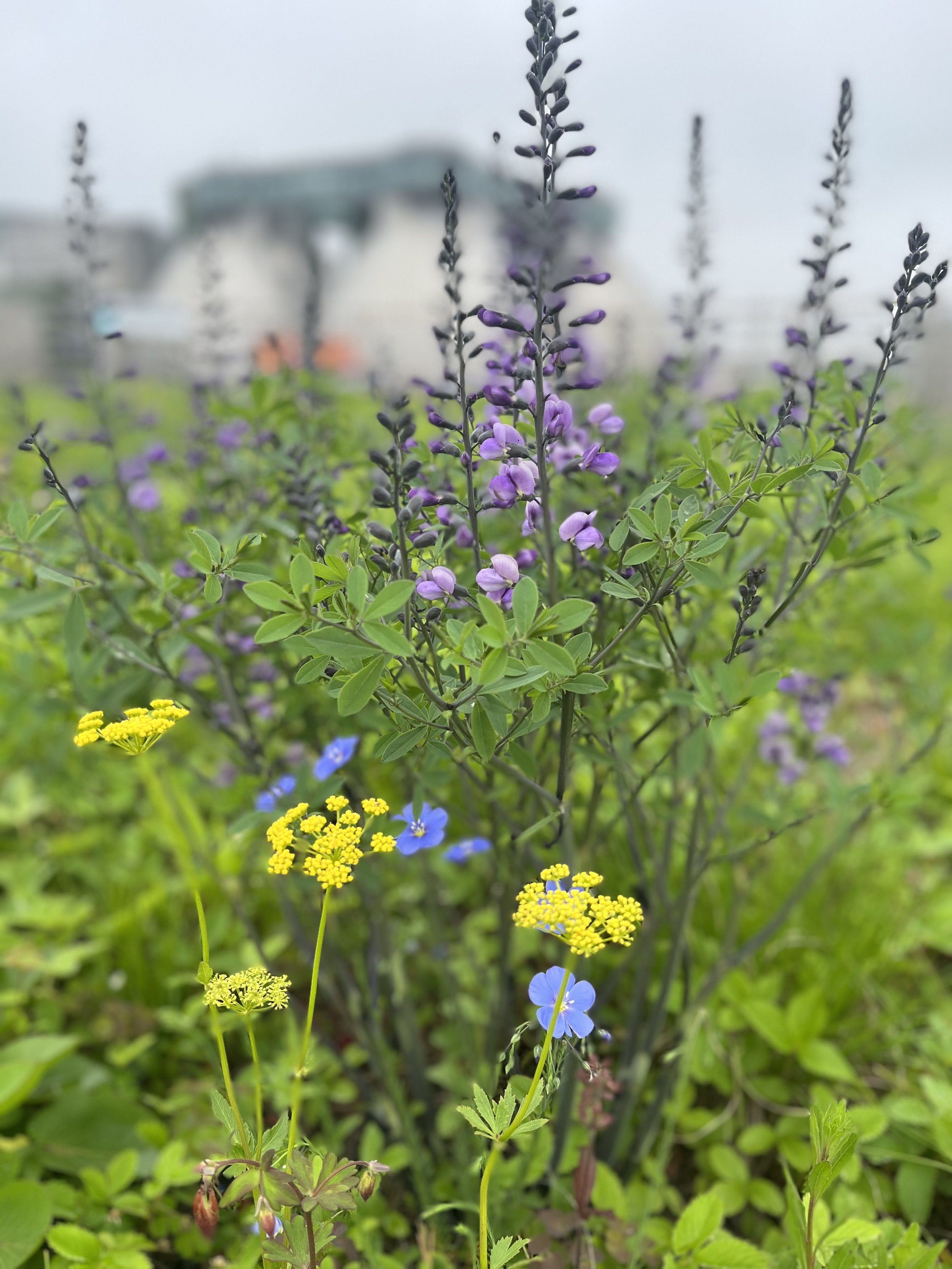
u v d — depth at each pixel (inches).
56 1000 34.9
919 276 20.0
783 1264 23.4
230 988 17.2
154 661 27.4
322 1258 20.9
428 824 20.6
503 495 20.0
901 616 52.5
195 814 34.3
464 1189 25.8
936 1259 21.6
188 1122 29.8
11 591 25.4
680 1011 31.2
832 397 25.7
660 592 19.4
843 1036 32.7
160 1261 26.9
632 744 26.1
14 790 45.5
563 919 16.6
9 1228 24.0
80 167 32.7
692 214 34.5
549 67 19.1
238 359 40.0
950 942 36.2
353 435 35.0
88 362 36.6
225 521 33.5
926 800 46.6
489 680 17.2
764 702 44.1
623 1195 26.4
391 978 31.5
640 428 37.9
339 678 18.8
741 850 26.1
